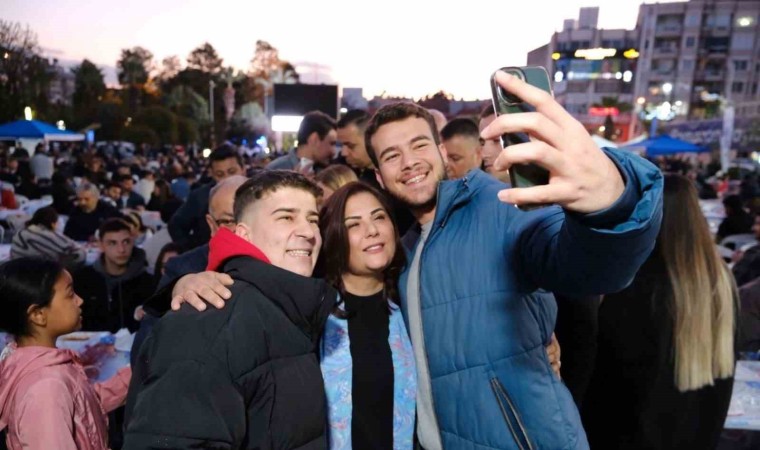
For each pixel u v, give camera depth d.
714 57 59.03
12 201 7.64
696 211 1.60
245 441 1.06
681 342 1.56
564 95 55.41
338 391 1.46
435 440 1.43
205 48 66.69
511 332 1.23
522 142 0.67
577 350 1.71
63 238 3.78
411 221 2.21
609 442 1.71
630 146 17.34
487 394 1.25
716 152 22.67
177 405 0.97
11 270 1.58
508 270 1.23
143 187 9.15
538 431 1.22
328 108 15.09
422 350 1.43
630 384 1.63
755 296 2.61
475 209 1.33
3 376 1.46
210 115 50.03
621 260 0.74
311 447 1.15
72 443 1.40
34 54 19.14
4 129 13.55
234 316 1.09
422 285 1.36
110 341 2.74
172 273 2.21
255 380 1.07
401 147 1.57
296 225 1.30
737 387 2.27
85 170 12.19
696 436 1.58
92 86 47.69
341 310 1.52
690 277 1.56
